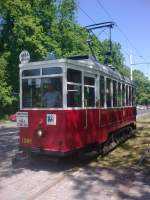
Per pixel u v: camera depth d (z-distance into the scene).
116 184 8.78
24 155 11.28
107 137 13.31
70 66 10.47
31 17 37.97
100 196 7.78
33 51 38.03
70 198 7.63
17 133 22.66
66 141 10.17
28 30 37.53
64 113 10.16
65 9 44.38
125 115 17.09
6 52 38.84
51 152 10.27
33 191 8.22
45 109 10.46
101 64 13.42
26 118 10.82
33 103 10.75
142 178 9.39
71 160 11.87
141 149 14.71
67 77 10.31
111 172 10.13
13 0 37.31
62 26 43.91
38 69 10.71
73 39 43.81
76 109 10.66
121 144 16.69
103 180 9.20
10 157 12.73
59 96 10.27
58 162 11.48
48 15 41.25
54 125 10.27
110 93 13.87
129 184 8.77
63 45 43.53
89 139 11.41
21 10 37.78
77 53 43.66
